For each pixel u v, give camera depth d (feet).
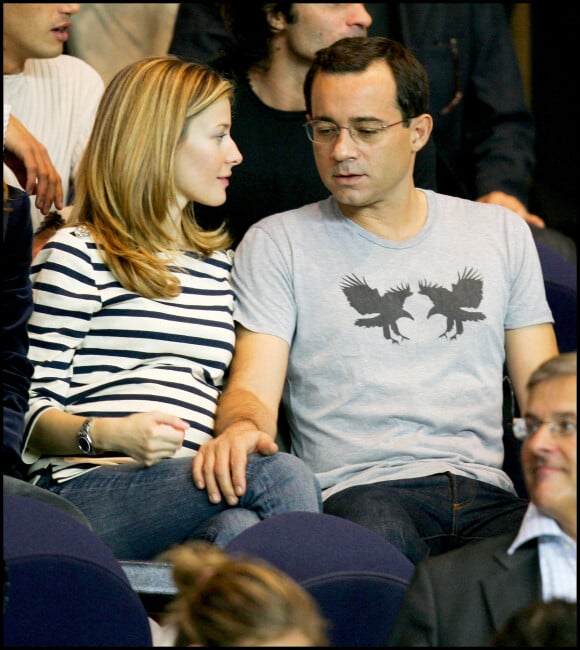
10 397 29.63
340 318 34.01
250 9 40.70
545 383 24.06
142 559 30.37
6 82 40.11
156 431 29.55
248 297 34.55
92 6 52.13
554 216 57.52
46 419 30.78
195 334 33.14
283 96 40.83
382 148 33.58
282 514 27.32
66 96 41.91
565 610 21.12
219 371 33.50
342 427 33.53
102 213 33.32
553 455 23.72
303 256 34.65
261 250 34.94
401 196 34.53
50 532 25.12
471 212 35.65
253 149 40.57
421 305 34.09
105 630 25.11
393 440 33.06
